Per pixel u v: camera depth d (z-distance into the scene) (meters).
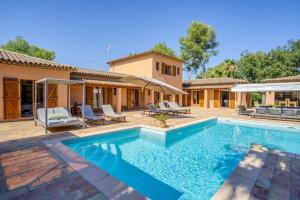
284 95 22.17
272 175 4.27
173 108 18.27
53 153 5.62
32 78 12.66
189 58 39.22
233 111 21.91
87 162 4.93
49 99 13.37
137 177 5.45
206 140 9.91
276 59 34.78
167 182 5.18
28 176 4.10
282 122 13.80
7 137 7.48
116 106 20.86
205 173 5.79
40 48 40.72
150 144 8.77
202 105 28.36
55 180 3.93
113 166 6.21
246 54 37.72
